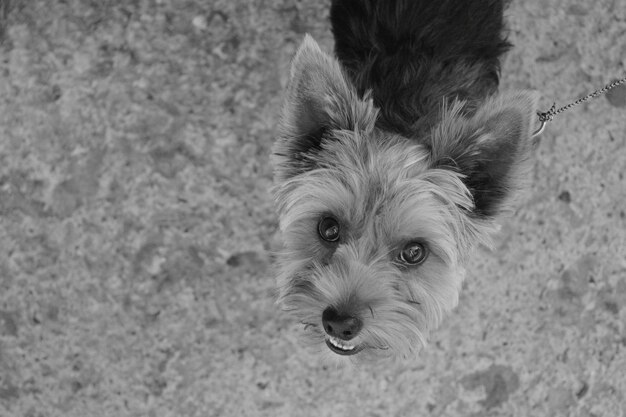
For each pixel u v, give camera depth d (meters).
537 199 1.01
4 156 1.00
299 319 0.89
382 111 0.87
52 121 1.00
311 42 0.82
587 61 1.02
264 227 1.00
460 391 1.01
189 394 1.00
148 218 1.00
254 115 1.00
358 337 0.85
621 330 1.02
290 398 1.00
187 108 1.00
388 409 1.00
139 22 1.00
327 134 0.86
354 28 0.91
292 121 0.84
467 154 0.84
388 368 1.00
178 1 1.01
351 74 0.89
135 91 1.00
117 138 1.00
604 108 1.02
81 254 1.00
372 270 0.84
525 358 1.01
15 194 1.00
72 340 1.00
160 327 1.00
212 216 1.00
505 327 1.01
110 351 1.00
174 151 1.00
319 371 1.00
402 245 0.84
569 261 1.02
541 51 1.02
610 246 1.02
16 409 1.00
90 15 1.00
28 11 1.00
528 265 1.01
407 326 0.85
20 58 1.00
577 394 1.02
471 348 1.01
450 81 0.88
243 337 1.00
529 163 0.83
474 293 1.01
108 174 1.00
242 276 1.00
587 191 1.02
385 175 0.83
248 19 1.01
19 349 1.00
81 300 1.00
